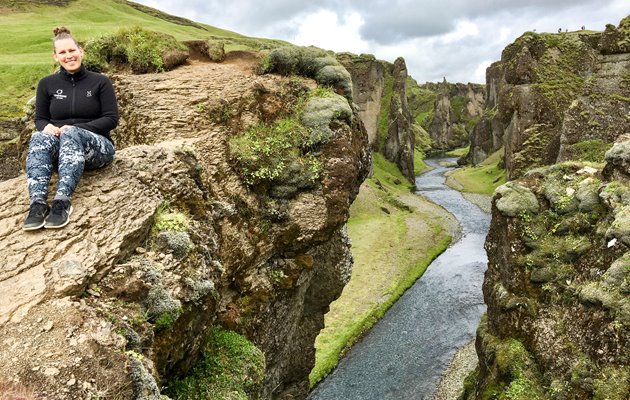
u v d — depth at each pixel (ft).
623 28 131.75
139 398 17.66
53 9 334.03
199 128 46.24
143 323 21.13
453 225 193.88
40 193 21.81
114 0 443.73
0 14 302.04
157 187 27.96
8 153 101.81
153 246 25.00
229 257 41.96
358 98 339.36
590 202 57.62
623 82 124.77
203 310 26.73
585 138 121.49
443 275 137.28
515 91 189.88
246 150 45.62
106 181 25.70
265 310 46.68
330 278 61.62
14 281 19.43
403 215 204.54
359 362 93.20
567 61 192.34
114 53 52.49
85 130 24.20
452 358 91.71
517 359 56.13
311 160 47.37
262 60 52.90
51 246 21.20
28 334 17.54
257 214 45.34
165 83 49.24
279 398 60.49
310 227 46.78
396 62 367.45
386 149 335.26
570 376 48.91
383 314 113.09
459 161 430.61
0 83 144.46
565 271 56.34
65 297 19.40
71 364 16.85
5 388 15.56
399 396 81.41
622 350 44.21
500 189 67.10
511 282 61.87
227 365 32.86
